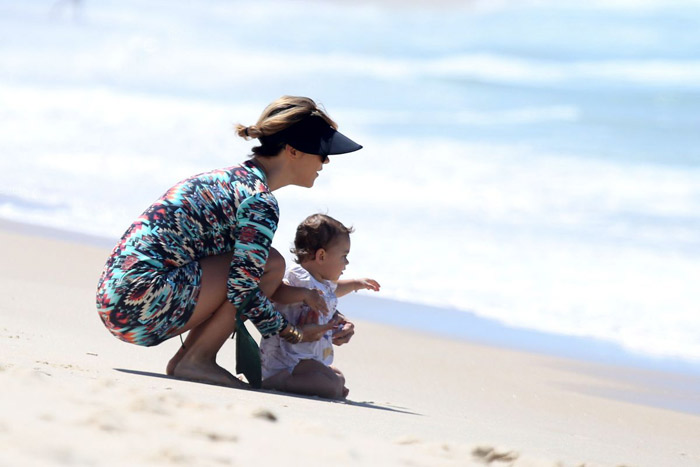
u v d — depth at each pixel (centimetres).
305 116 1463
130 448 713
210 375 1406
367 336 2162
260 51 7306
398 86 6059
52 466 630
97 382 1005
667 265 2850
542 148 4484
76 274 2381
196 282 1388
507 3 8819
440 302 2478
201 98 5506
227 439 807
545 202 3553
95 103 5150
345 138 1465
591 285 2655
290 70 6512
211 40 7712
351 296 2519
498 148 4459
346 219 3200
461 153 4350
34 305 1945
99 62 6488
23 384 900
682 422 1681
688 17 7888
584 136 4762
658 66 6575
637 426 1627
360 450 871
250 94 5703
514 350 2122
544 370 1983
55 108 4944
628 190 3766
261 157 1478
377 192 3606
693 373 2036
